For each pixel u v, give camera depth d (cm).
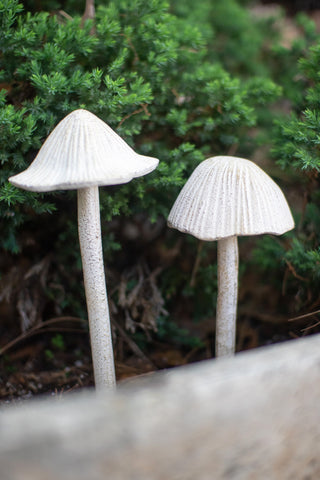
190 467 47
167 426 46
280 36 110
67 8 81
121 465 46
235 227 60
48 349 81
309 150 70
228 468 48
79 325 83
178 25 85
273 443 49
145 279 83
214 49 103
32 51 68
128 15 76
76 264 81
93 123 58
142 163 59
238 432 48
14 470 44
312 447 51
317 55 74
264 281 87
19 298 80
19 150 67
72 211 78
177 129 75
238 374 48
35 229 79
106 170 56
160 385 48
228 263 66
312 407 50
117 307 81
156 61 73
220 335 69
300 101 78
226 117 76
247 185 60
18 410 46
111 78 71
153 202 76
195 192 62
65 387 75
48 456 44
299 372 50
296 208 84
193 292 84
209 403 47
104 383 66
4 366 78
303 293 76
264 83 83
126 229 86
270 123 88
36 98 67
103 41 73
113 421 45
